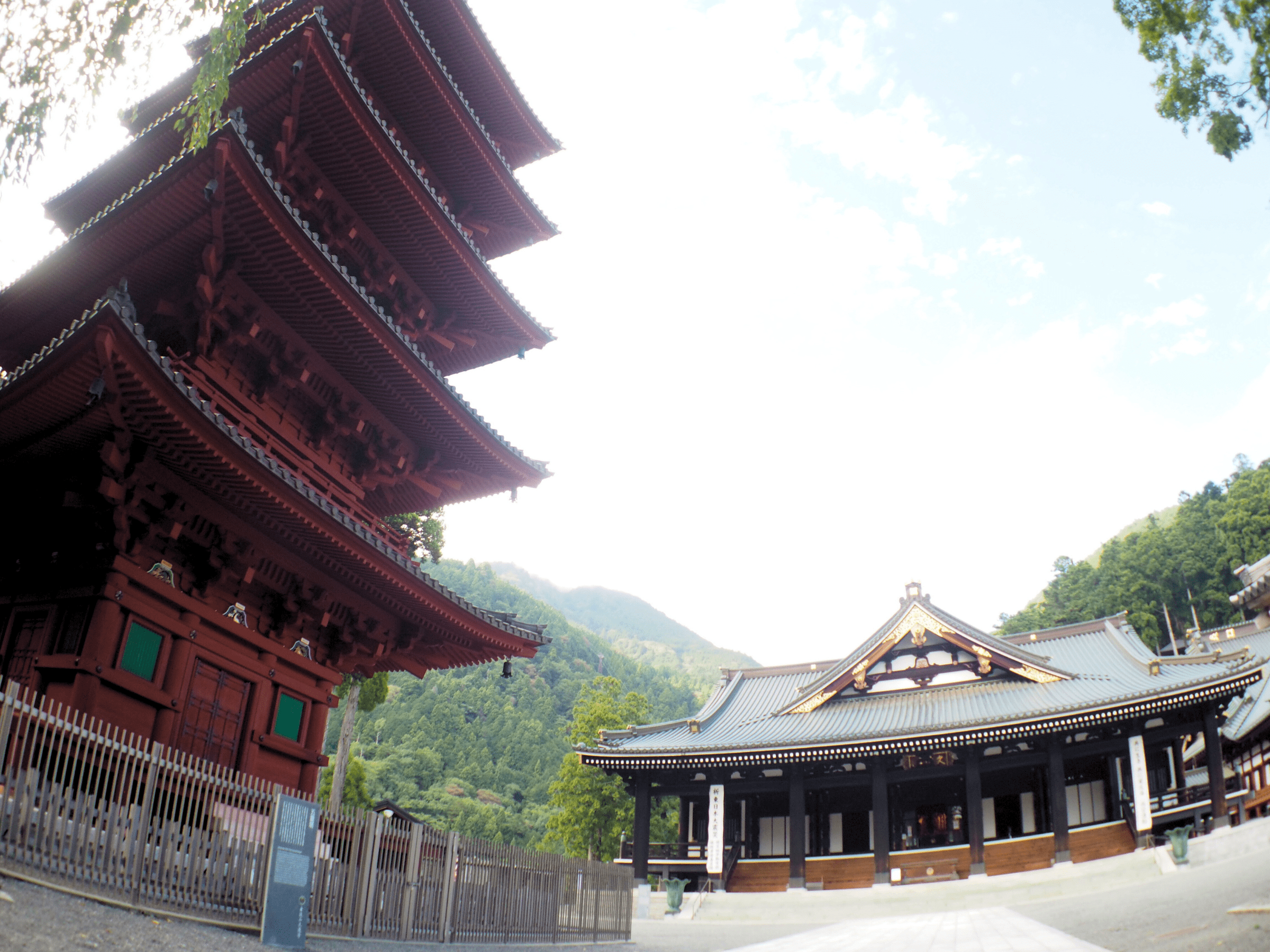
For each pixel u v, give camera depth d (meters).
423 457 26.12
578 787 59.44
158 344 20.94
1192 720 37.53
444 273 26.83
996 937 19.58
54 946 9.45
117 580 17.41
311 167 23.52
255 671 20.47
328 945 14.44
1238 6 12.50
